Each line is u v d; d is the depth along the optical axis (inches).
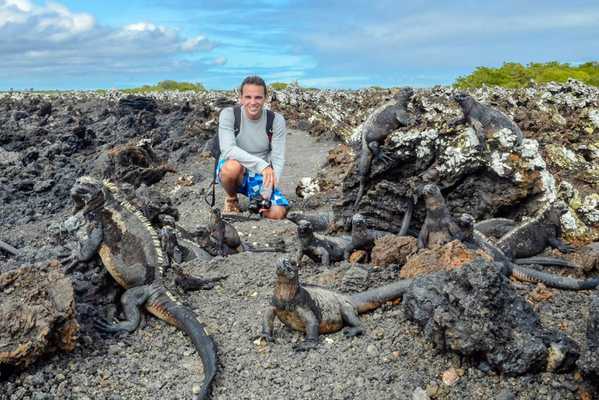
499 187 89.9
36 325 59.1
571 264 77.4
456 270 59.9
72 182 168.6
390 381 57.4
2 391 57.1
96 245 71.3
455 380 56.8
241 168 121.7
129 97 295.1
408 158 95.0
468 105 91.7
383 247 78.8
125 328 67.9
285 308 63.2
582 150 130.4
